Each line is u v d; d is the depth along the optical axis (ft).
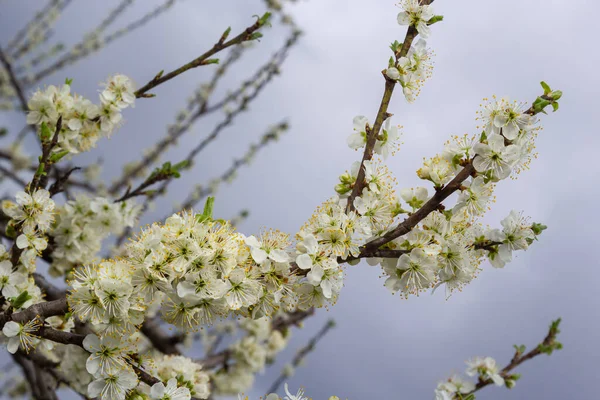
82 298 9.11
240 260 9.11
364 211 10.07
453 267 10.32
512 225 10.88
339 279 9.49
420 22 11.35
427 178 10.19
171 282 8.93
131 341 9.80
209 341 27.68
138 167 26.63
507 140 10.01
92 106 13.82
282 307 9.66
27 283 11.84
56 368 16.29
